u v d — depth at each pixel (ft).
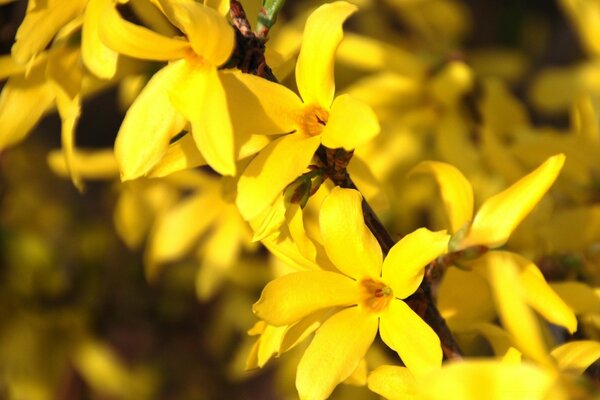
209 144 0.98
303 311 1.03
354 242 1.03
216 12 1.00
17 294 1.66
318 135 1.02
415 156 1.51
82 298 1.71
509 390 0.90
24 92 1.16
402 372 1.03
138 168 1.03
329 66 1.02
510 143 1.47
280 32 1.47
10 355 1.65
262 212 1.07
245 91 1.02
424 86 1.51
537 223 1.28
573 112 1.47
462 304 1.13
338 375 1.02
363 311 1.03
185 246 1.52
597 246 1.25
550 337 1.15
